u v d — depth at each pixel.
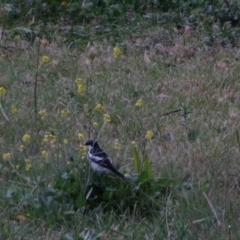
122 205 9.29
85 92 13.22
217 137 11.39
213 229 8.56
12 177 10.09
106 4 17.92
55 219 9.01
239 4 18.27
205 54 15.79
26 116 11.93
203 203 9.17
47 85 13.73
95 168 9.35
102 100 13.02
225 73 14.63
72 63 14.95
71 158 9.70
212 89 13.80
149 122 12.08
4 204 9.31
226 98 13.45
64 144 10.53
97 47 15.95
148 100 13.22
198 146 10.94
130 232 8.73
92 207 9.38
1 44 15.92
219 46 16.22
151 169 9.66
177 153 10.73
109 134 11.62
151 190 9.44
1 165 10.23
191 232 8.56
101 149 9.80
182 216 8.90
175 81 14.20
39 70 14.55
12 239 8.56
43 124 11.74
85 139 11.16
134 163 9.88
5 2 18.08
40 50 15.59
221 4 18.25
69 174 9.36
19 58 15.23
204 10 17.88
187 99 13.24
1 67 14.70
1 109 11.54
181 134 11.60
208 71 14.75
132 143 10.50
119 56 15.45
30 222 8.94
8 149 10.81
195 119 12.28
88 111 12.10
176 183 9.73
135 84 13.91
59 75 14.34
